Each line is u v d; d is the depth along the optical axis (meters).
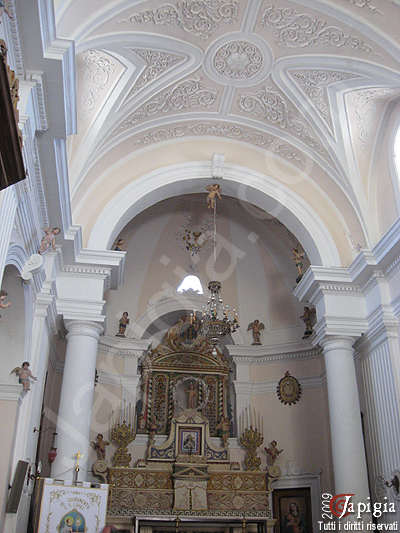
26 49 5.81
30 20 5.49
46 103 6.46
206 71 9.56
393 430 9.25
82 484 7.62
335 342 10.21
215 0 8.13
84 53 8.66
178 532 12.20
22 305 8.02
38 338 8.73
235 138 11.22
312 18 8.37
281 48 9.08
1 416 7.88
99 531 7.38
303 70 9.42
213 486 12.61
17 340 8.14
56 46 5.95
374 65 8.63
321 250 10.80
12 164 4.18
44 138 6.93
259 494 12.68
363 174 10.64
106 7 7.36
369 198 10.61
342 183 10.75
